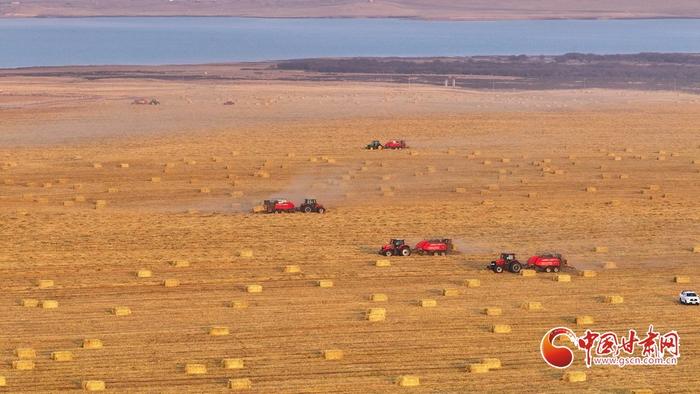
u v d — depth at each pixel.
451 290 197.62
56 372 153.75
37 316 183.00
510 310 187.62
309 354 162.25
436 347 166.25
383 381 150.88
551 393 147.25
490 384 150.38
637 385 151.00
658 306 191.75
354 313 184.88
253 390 146.75
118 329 175.00
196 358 160.25
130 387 147.75
